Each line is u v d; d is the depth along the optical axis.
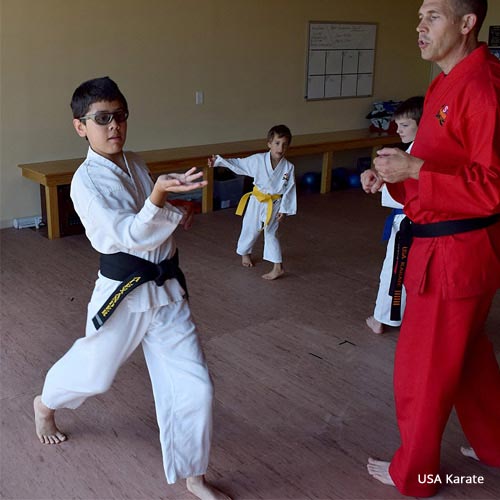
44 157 5.54
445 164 2.01
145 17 5.77
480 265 2.03
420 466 2.20
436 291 2.07
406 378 2.18
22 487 2.28
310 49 7.04
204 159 5.88
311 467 2.42
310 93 7.19
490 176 1.83
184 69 6.14
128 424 2.67
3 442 2.53
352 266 4.71
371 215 6.15
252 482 2.33
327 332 3.59
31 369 3.11
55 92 5.45
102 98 1.92
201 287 4.22
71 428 2.63
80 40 5.46
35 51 5.27
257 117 6.83
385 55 7.79
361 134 7.41
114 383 2.98
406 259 2.28
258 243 5.21
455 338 2.08
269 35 6.67
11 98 5.25
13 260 4.68
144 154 5.90
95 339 2.12
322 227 5.71
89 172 1.98
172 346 2.12
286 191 4.32
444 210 1.91
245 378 3.06
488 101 1.86
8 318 3.68
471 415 2.38
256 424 2.69
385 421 2.74
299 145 6.57
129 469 2.38
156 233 1.89
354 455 2.50
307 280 4.40
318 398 2.90
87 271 4.48
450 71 2.02
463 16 1.94
